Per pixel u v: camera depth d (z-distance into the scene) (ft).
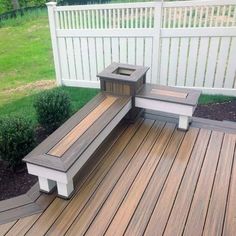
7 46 24.03
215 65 14.01
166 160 9.12
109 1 33.96
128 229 6.84
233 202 7.54
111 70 11.60
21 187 9.04
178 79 14.83
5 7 36.24
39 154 7.73
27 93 15.97
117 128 10.88
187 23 14.89
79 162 7.76
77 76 16.38
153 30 13.84
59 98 11.76
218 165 8.88
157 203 7.53
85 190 8.00
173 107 10.30
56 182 7.93
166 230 6.79
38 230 6.88
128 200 7.65
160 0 13.20
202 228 6.82
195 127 10.85
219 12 12.92
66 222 7.07
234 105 13.58
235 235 6.63
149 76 15.11
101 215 7.23
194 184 8.14
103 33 14.69
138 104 10.93
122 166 8.89
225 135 10.33
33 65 20.07
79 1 33.60
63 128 8.89
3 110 14.01
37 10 32.42
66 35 15.35
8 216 7.25
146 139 10.21
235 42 13.25
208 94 14.69
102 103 10.41
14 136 9.32
